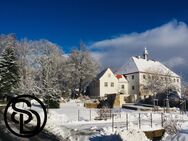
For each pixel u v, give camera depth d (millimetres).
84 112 46812
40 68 72438
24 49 74812
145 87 91000
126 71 102125
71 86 83938
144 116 43594
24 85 57281
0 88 46000
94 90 95688
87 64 84500
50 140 17938
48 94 53156
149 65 102812
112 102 65000
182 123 33375
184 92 82312
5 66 47500
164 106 62688
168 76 90875
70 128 31016
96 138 24859
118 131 24828
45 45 79500
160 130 25234
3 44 72375
